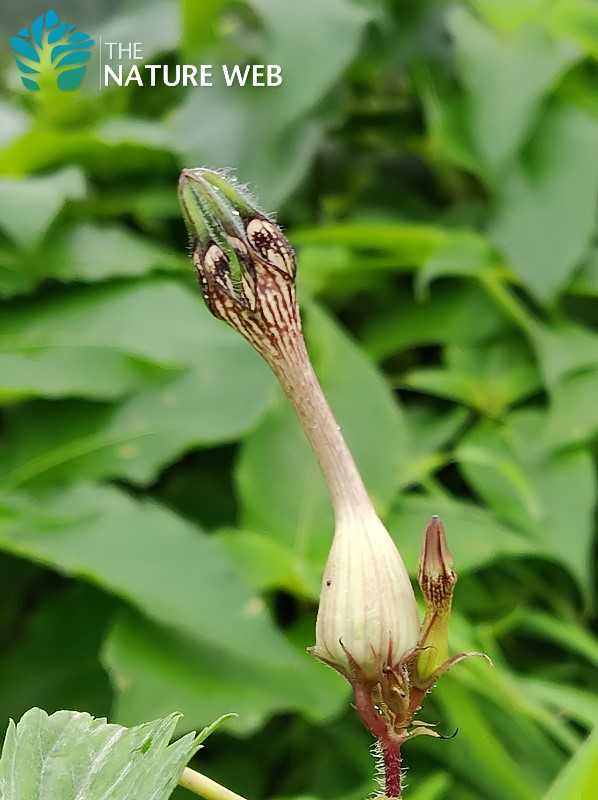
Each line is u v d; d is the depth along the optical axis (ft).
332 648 0.26
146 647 0.51
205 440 0.58
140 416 0.60
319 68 0.66
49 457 0.58
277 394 0.61
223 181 0.27
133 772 0.27
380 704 0.25
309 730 0.58
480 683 0.53
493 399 0.68
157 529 0.53
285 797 0.56
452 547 0.57
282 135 0.67
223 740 0.58
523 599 0.65
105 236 0.68
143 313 0.63
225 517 0.65
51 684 0.57
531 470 0.64
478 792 0.54
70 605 0.60
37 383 0.59
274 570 0.54
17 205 0.62
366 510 0.26
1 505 0.54
